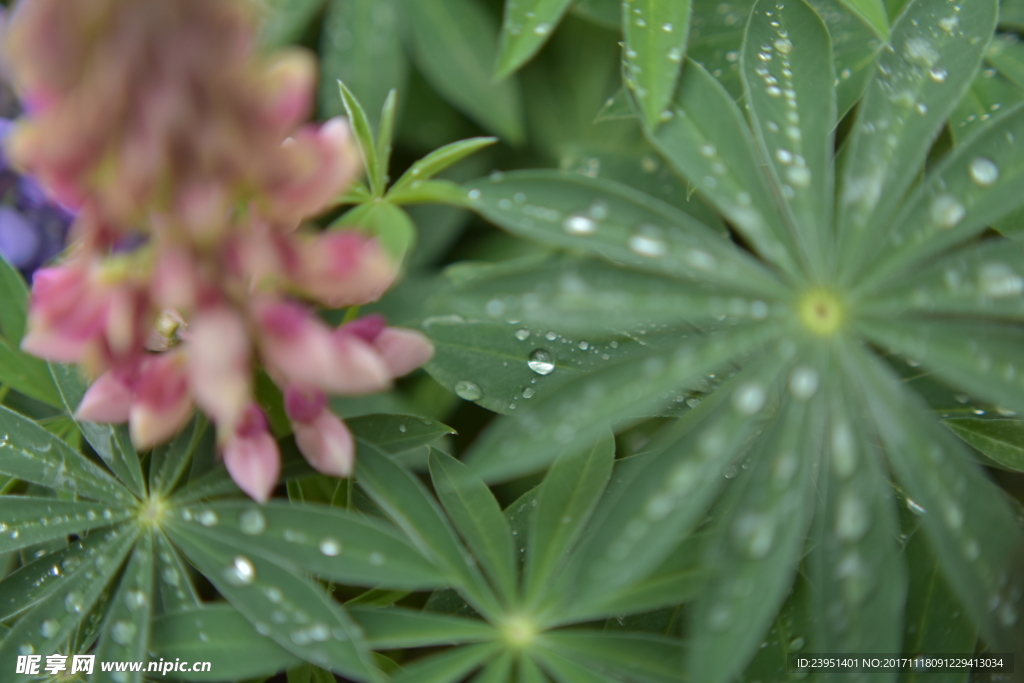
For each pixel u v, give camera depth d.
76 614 0.43
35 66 0.38
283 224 0.41
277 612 0.42
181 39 0.38
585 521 0.43
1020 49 0.46
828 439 0.41
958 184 0.42
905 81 0.44
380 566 0.42
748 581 0.40
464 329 0.45
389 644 0.42
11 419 0.44
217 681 0.43
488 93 0.52
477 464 0.41
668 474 0.41
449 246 0.53
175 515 0.43
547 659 0.42
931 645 0.43
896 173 0.43
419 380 0.50
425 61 0.52
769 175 0.44
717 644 0.40
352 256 0.41
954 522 0.41
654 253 0.42
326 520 0.42
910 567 0.43
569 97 0.54
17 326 0.46
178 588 0.43
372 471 0.43
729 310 0.42
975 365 0.41
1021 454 0.44
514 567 0.43
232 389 0.40
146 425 0.41
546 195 0.43
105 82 0.38
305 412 0.42
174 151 0.39
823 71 0.44
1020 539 0.42
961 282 0.42
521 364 0.45
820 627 0.41
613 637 0.42
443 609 0.44
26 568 0.43
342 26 0.52
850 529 0.41
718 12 0.48
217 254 0.40
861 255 0.42
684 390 0.45
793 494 0.41
